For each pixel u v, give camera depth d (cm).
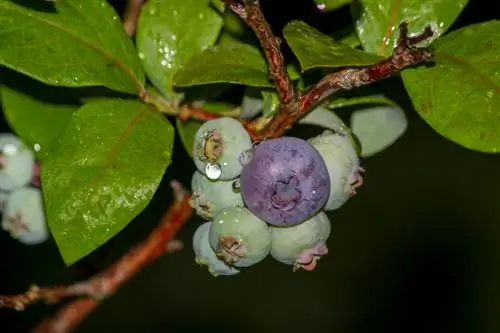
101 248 35
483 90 30
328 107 32
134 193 30
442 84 30
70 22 31
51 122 33
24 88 33
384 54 32
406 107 62
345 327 68
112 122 31
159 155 31
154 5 32
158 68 32
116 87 31
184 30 32
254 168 30
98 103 31
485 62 31
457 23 47
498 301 68
